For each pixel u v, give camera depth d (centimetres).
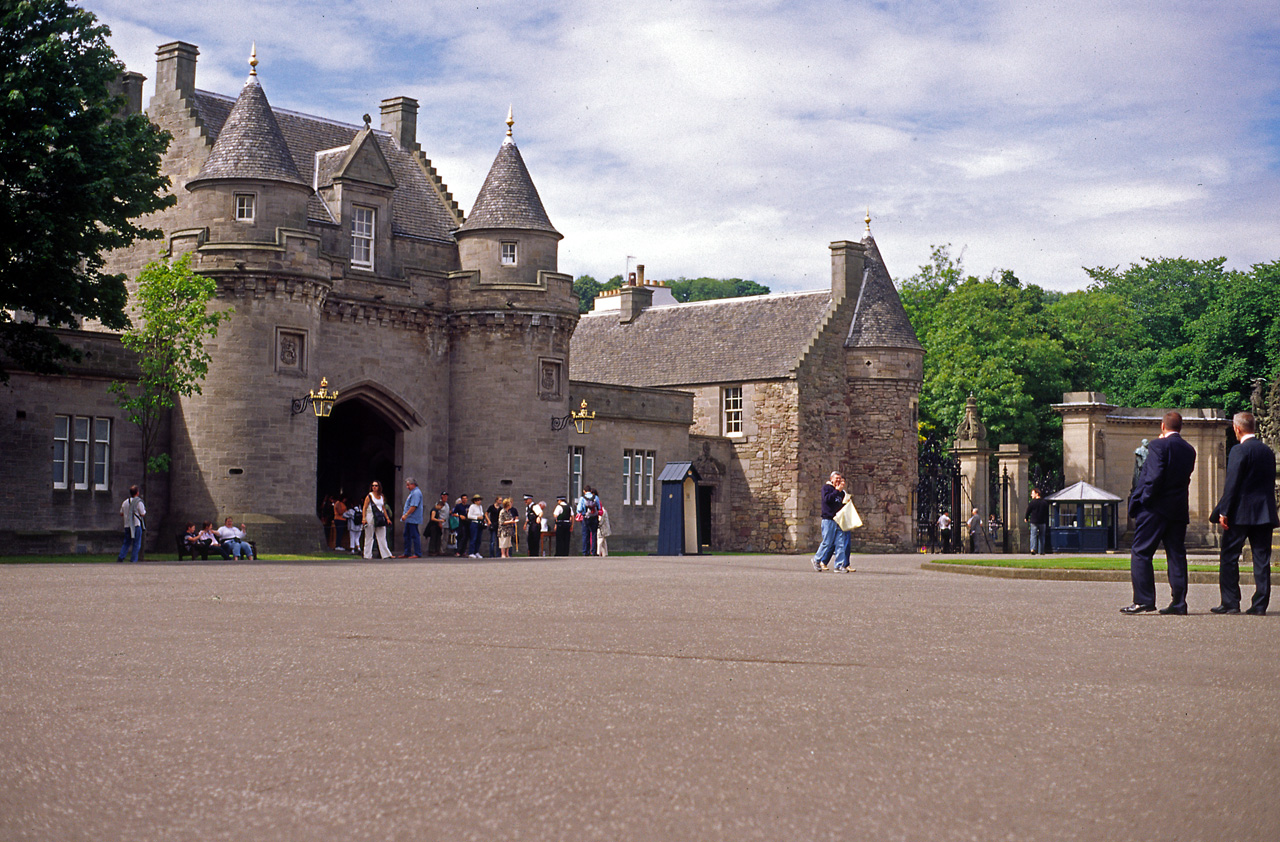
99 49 3031
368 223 4194
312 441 3772
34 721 652
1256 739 616
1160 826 463
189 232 3700
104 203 2980
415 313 4209
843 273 5628
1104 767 554
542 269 4319
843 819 470
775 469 5412
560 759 565
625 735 617
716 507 5459
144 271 3297
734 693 741
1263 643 1025
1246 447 1334
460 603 1416
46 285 2980
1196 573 2078
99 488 3516
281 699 718
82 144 2948
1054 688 768
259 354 3653
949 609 1352
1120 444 5191
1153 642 1027
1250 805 493
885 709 690
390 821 468
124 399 3272
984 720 659
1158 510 1311
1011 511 5175
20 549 3312
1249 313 6731
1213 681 805
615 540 4909
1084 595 1623
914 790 512
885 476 5588
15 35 2925
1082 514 4778
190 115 4059
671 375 5766
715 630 1101
